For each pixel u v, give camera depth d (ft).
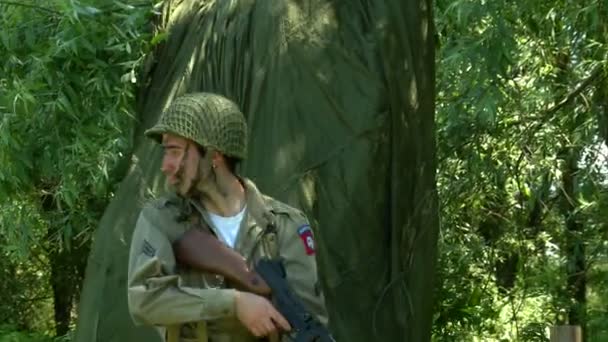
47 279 57.00
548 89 39.29
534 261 45.47
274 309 16.33
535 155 40.63
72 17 29.81
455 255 40.75
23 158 31.91
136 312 16.71
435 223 30.94
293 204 28.17
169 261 16.74
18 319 57.67
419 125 30.42
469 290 41.34
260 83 29.40
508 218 43.96
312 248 17.33
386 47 29.63
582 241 44.47
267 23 29.78
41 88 31.40
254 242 17.02
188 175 16.97
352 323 28.22
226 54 30.22
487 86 35.73
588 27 37.22
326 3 29.86
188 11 31.96
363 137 28.89
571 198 44.32
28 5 31.09
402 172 29.60
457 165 39.63
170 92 31.04
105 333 28.86
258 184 28.53
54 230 39.73
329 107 28.99
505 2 34.55
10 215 34.65
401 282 29.45
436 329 41.27
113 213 29.86
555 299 45.24
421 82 30.55
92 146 31.50
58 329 55.52
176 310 16.48
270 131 28.96
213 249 16.75
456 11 34.88
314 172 28.58
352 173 28.68
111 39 31.01
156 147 30.37
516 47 35.91
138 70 31.71
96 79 31.30
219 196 17.10
